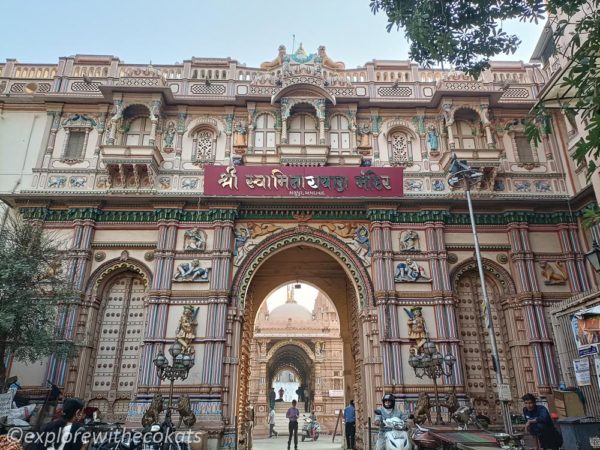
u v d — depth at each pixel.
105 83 21.75
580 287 19.19
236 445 17.50
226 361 18.11
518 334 18.95
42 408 15.62
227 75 22.58
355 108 21.95
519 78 23.00
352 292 22.27
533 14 10.27
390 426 11.85
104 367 18.53
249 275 19.48
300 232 20.16
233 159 20.98
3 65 22.48
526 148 21.86
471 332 19.59
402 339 18.44
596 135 7.43
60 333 16.52
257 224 20.30
